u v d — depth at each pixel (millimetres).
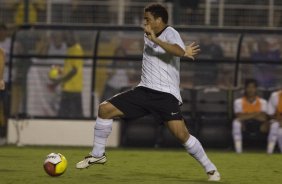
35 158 42281
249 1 70688
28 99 64062
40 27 63469
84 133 63625
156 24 29766
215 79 63062
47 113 64125
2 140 63750
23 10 71812
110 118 31016
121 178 31094
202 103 61469
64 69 63750
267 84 62969
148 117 61562
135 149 59562
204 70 63125
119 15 71875
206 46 62906
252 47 62844
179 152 53375
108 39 63062
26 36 63562
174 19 65688
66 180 29375
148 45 30016
